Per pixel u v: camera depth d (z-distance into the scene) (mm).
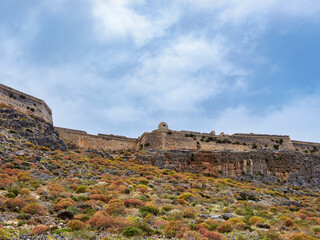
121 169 55531
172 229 22000
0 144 48500
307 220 32250
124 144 89938
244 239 21422
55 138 63969
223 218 29109
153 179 50469
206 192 46281
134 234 20141
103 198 30625
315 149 103000
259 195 49250
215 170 70688
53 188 32469
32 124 60750
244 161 71625
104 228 21172
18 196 27969
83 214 24031
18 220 20969
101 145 84812
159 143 84938
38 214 22688
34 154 48969
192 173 69062
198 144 88312
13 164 41250
